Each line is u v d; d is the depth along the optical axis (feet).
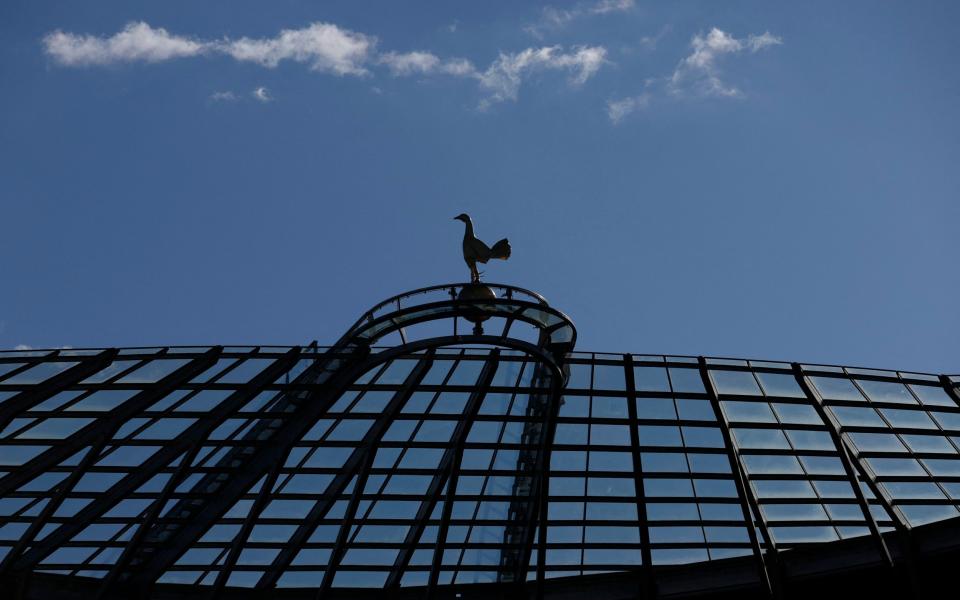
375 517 140.26
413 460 133.69
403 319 115.24
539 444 132.16
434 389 126.41
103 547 135.44
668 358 131.34
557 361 123.24
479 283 114.21
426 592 134.00
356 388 125.08
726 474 135.85
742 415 132.46
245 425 124.77
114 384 120.16
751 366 132.46
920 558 135.95
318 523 137.80
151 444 124.57
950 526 134.72
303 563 144.46
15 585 132.67
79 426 122.72
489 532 143.02
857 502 136.77
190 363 121.39
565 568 144.87
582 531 141.28
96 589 139.44
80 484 127.13
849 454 133.80
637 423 131.23
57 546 131.44
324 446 130.11
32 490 127.85
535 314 114.32
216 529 137.08
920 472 137.90
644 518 136.56
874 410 134.92
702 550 143.33
